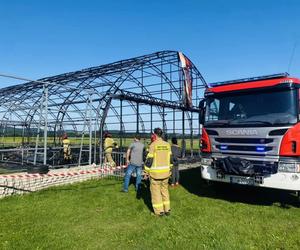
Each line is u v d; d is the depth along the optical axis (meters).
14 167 13.39
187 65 18.28
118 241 6.21
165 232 6.62
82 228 6.96
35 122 21.70
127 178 10.68
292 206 8.72
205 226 6.95
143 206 8.72
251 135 8.48
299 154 7.74
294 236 6.32
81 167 13.27
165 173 7.86
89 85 17.12
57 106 19.09
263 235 6.40
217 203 9.04
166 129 19.30
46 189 11.12
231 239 6.15
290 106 8.13
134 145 10.70
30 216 7.81
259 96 8.75
